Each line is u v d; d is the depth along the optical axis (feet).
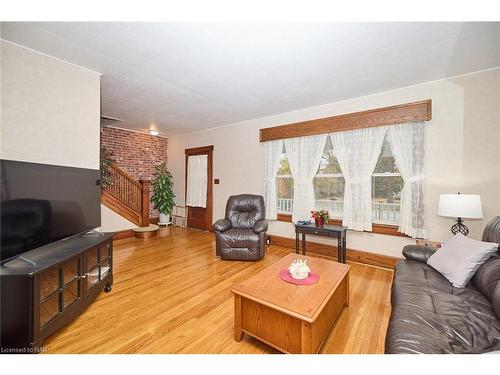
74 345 5.13
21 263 5.24
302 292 5.22
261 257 11.14
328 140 12.08
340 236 10.02
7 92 6.60
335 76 8.81
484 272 5.19
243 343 5.27
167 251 12.50
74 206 7.23
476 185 8.37
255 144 14.78
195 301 7.19
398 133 9.89
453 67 8.09
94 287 6.92
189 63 7.88
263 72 8.51
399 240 10.00
